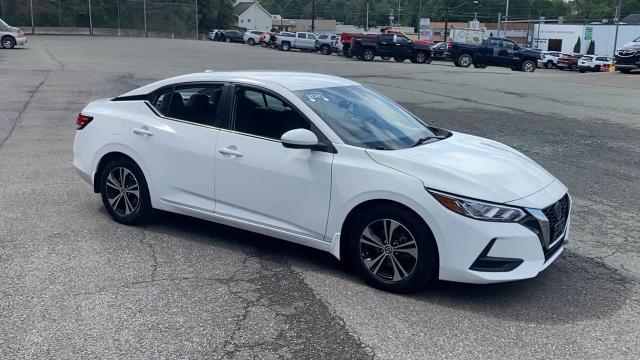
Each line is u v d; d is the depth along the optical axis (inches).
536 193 174.9
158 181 221.6
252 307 167.3
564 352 147.5
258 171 195.9
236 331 153.8
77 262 197.5
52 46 1612.9
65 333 150.8
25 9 2340.1
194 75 221.0
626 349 149.6
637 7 4099.4
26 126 453.1
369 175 176.1
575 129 483.2
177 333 152.0
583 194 298.5
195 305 167.8
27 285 178.7
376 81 877.2
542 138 443.2
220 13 3740.2
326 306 169.2
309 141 180.5
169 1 2714.1
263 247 215.6
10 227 231.5
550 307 172.4
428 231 169.3
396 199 171.6
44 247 210.7
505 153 199.5
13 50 1359.5
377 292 179.2
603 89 807.1
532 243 166.1
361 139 188.9
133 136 226.2
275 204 194.7
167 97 224.1
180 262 199.8
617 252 218.5
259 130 199.9
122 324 156.0
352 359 142.0
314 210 187.0
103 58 1202.6
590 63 2100.1
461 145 200.5
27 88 652.7
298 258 205.6
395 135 199.0
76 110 530.3
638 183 322.0
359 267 183.8
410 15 4677.7
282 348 146.2
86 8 2449.6
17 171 320.5
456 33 2416.3
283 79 209.3
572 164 363.3
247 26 4913.9
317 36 2190.0
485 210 164.2
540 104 636.1
